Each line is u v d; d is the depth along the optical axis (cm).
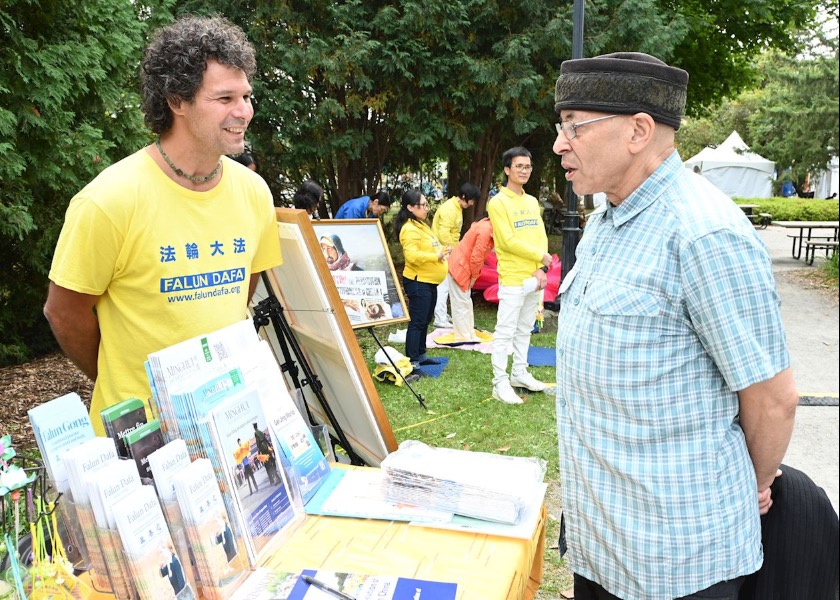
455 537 163
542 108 971
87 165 529
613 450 151
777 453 149
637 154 149
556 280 780
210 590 138
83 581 140
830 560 162
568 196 705
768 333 137
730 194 2434
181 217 181
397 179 1321
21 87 484
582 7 587
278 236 223
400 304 557
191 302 185
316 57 829
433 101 896
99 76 530
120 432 146
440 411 503
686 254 138
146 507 129
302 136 905
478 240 673
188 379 155
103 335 187
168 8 700
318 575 146
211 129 170
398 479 177
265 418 169
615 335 146
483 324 795
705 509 145
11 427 477
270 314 248
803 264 1274
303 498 178
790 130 1505
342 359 228
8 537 132
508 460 189
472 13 894
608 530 155
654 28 914
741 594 172
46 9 508
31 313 645
